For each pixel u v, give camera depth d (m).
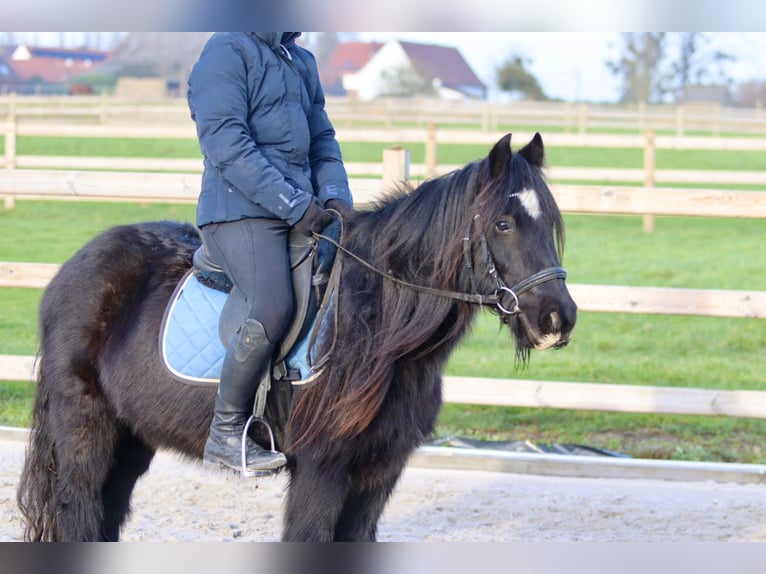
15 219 17.44
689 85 70.25
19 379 7.17
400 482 6.32
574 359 9.91
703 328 11.55
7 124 14.97
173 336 4.13
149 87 58.53
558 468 6.52
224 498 6.03
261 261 3.92
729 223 20.30
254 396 4.00
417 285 3.88
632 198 6.67
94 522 4.33
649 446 7.39
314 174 4.41
